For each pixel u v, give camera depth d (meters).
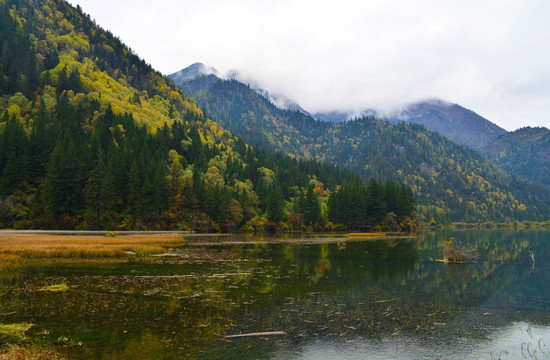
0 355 12.55
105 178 99.19
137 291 24.31
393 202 141.62
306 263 41.66
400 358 14.02
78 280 27.61
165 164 136.38
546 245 76.50
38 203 93.25
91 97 181.75
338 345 15.18
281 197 159.00
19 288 24.27
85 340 14.89
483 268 40.00
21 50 185.12
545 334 17.44
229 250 55.84
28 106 155.75
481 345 15.73
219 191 127.31
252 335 16.11
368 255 51.75
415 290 27.36
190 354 13.70
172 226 113.31
